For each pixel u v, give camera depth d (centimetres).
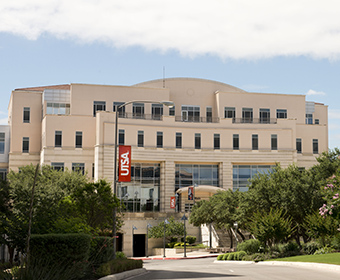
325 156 5203
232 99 8950
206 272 2720
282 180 4716
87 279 2166
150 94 8725
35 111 8812
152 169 8169
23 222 2825
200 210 6675
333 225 3769
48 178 5353
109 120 7950
